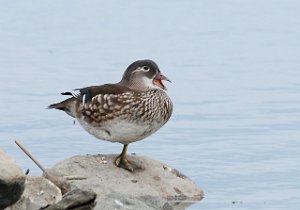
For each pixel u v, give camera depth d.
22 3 29.50
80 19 27.84
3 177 11.34
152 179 14.27
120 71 22.12
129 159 14.63
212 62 23.11
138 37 25.88
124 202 12.79
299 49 24.62
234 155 16.31
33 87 20.50
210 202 14.04
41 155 16.02
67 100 14.87
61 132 17.36
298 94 20.27
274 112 18.94
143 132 14.38
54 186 12.62
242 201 14.10
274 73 22.09
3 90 20.22
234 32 26.58
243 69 22.42
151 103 14.24
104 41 25.27
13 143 16.66
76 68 22.30
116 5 29.73
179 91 20.50
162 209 13.34
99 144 16.75
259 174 15.32
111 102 14.19
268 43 25.33
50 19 27.69
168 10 29.28
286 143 16.95
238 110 19.08
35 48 24.30
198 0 30.64
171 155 16.27
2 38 25.36
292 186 14.79
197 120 18.39
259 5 30.19
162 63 23.06
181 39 25.62
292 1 30.62
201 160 16.03
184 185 14.34
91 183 13.70
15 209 12.05
